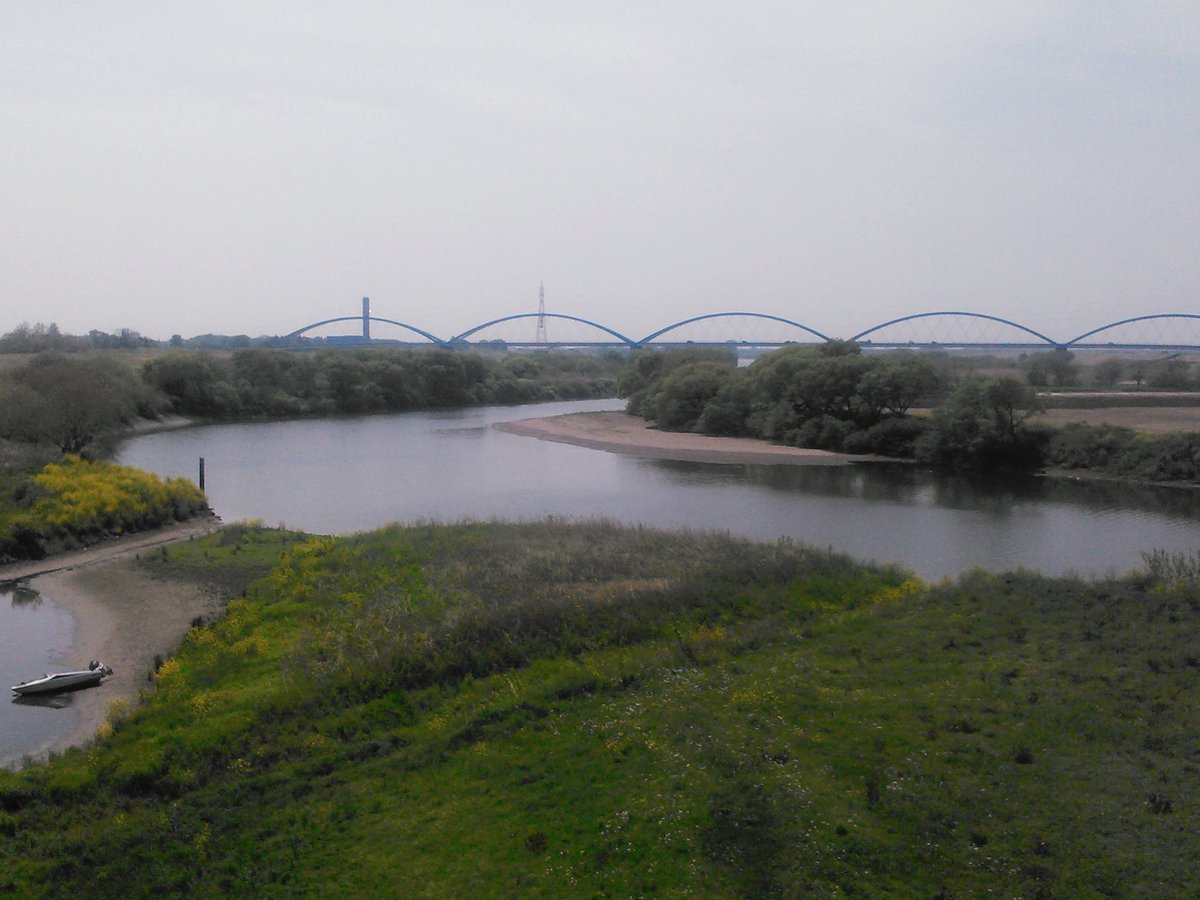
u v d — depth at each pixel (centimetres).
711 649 1967
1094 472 5444
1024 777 1314
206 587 2869
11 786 1506
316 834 1323
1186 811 1193
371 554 2945
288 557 3019
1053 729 1459
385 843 1283
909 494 4922
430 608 2309
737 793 1315
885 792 1292
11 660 2267
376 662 1892
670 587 2334
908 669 1778
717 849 1192
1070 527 4012
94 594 2830
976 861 1125
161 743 1644
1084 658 1759
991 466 5816
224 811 1408
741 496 4853
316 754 1584
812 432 6738
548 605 2167
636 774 1407
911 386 6406
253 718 1708
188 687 1917
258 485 5238
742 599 2308
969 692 1631
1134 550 3550
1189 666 1673
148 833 1355
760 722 1554
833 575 2536
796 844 1180
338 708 1748
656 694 1720
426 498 4825
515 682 1816
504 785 1412
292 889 1195
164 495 4016
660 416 8281
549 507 4544
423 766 1501
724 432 7675
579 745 1521
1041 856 1130
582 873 1173
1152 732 1418
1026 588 2277
